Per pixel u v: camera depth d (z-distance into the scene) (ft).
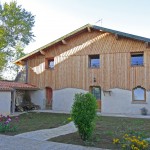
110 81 66.80
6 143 27.96
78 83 71.41
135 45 64.23
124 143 26.14
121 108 64.75
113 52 67.05
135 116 57.52
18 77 93.04
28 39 125.59
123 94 64.85
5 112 61.87
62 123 45.21
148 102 61.67
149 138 30.09
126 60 65.21
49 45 75.10
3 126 36.01
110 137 30.99
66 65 73.97
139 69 63.46
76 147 25.95
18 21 118.42
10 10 116.98
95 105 29.78
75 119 29.45
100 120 49.24
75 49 72.90
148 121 47.93
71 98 72.08
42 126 41.42
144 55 62.85
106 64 67.77
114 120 49.39
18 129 37.86
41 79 78.33
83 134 29.32
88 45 70.90
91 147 25.91
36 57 80.02
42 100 77.61
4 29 116.16
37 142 28.63
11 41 120.06
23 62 82.84
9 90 63.31
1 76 127.13
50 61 78.79
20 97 80.59
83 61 71.26
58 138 31.14
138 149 23.41
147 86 62.08
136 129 37.81
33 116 57.72
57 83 75.05
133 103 63.41
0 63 118.11
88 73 70.13
